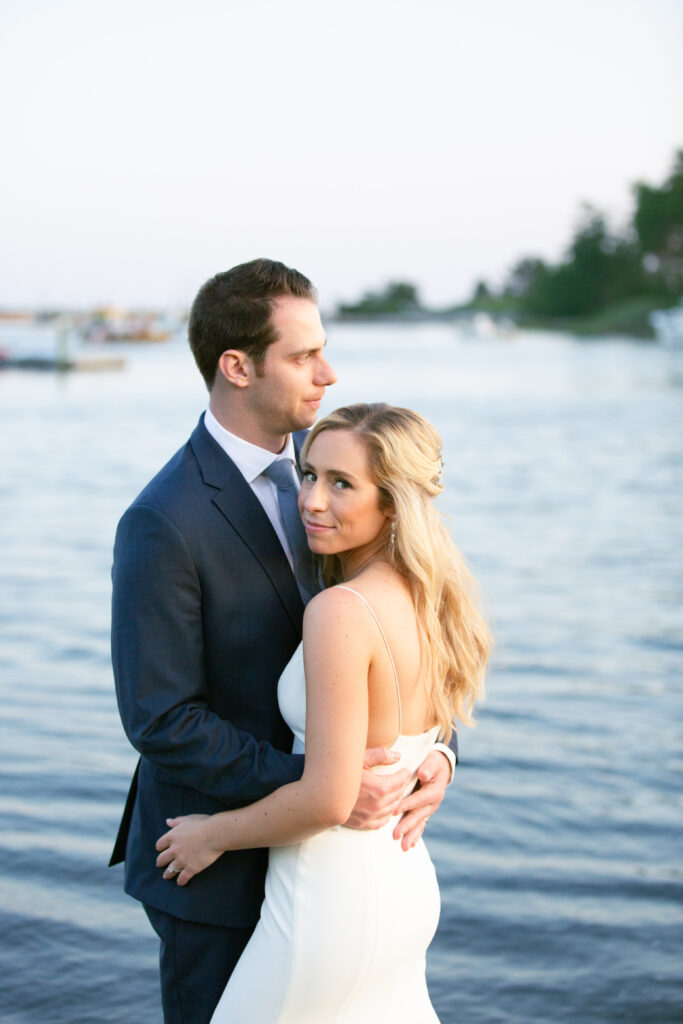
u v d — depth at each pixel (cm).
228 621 210
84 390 3709
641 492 1400
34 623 716
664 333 8738
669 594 827
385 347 9344
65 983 308
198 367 224
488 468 1661
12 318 14475
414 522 200
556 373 4797
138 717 201
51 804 424
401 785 200
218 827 200
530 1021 297
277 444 224
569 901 360
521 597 816
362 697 190
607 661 646
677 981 315
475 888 369
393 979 204
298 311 213
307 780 188
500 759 488
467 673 210
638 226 11850
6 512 1214
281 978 197
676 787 458
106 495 1356
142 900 217
